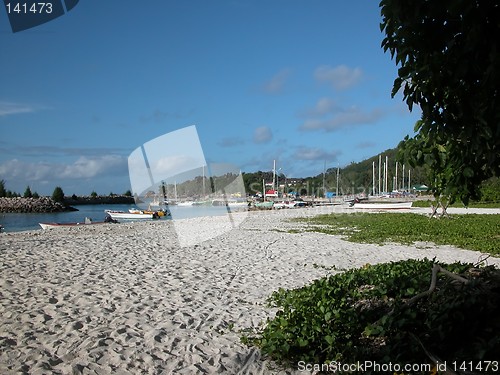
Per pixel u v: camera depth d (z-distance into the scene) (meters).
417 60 4.12
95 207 84.94
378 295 6.95
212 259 13.16
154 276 10.53
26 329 6.48
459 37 3.76
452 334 5.07
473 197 5.17
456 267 8.10
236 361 5.39
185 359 5.46
